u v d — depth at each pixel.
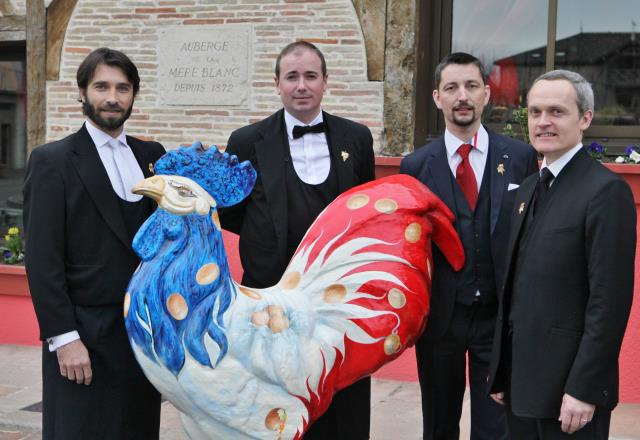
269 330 2.49
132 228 2.87
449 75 3.15
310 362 2.52
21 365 5.38
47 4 5.81
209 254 2.47
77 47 5.78
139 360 2.47
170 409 4.50
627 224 2.37
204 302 2.44
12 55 6.25
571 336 2.42
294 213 3.01
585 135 5.23
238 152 3.13
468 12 5.38
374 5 5.17
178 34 5.55
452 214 2.84
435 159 3.21
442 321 3.09
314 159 3.07
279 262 2.99
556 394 2.42
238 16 5.43
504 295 2.65
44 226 2.74
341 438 3.05
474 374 3.14
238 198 2.61
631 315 4.57
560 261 2.43
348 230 2.61
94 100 2.81
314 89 2.98
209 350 2.43
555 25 5.21
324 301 2.58
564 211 2.45
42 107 5.90
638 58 5.10
